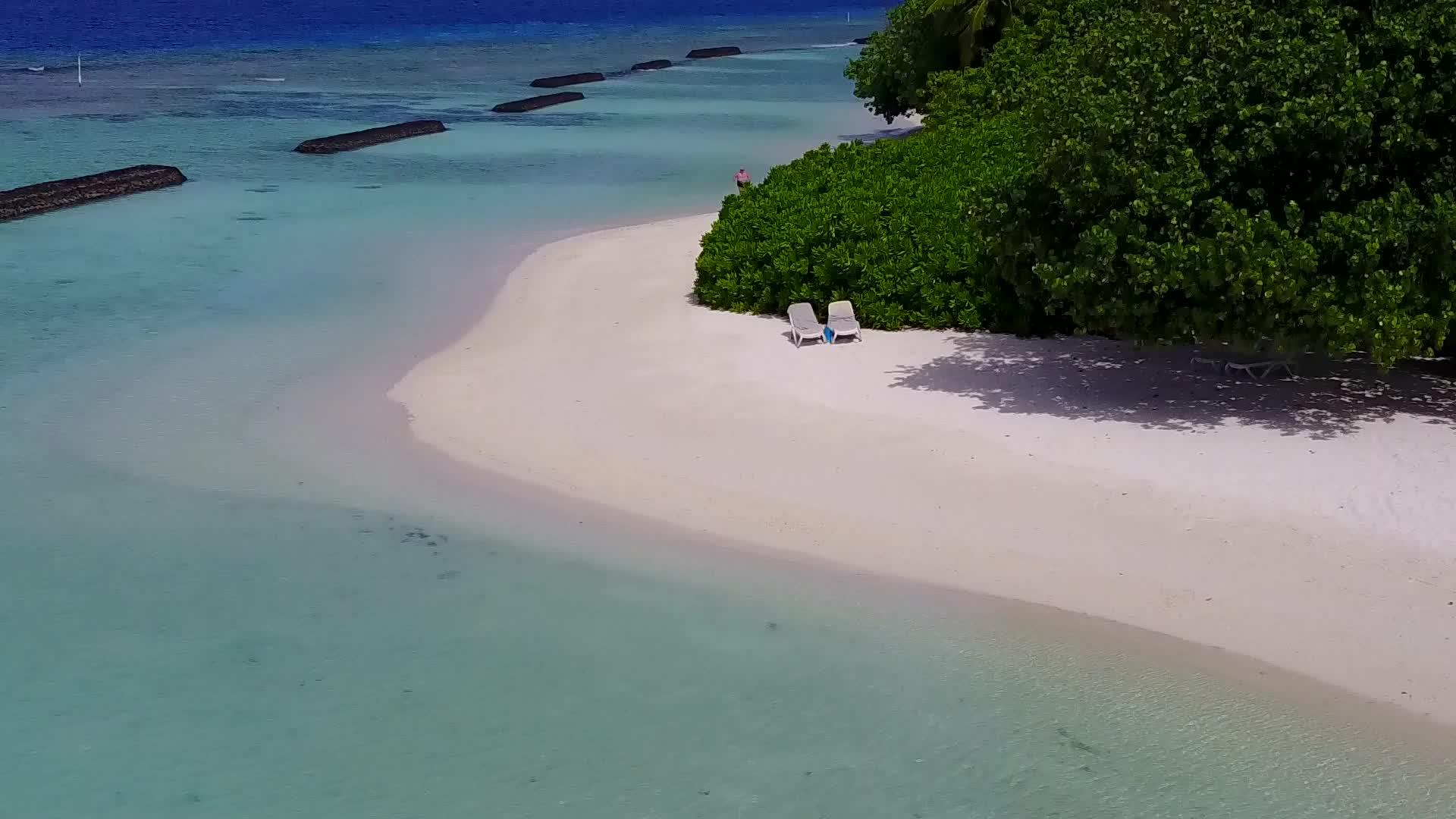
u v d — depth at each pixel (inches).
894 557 547.8
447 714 457.7
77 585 538.9
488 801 412.8
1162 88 631.8
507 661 487.5
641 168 1512.1
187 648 496.7
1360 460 608.4
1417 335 592.1
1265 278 585.9
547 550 564.7
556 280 981.2
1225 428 653.3
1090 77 663.1
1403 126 594.6
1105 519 563.5
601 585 537.0
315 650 495.8
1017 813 404.8
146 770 429.7
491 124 1893.5
